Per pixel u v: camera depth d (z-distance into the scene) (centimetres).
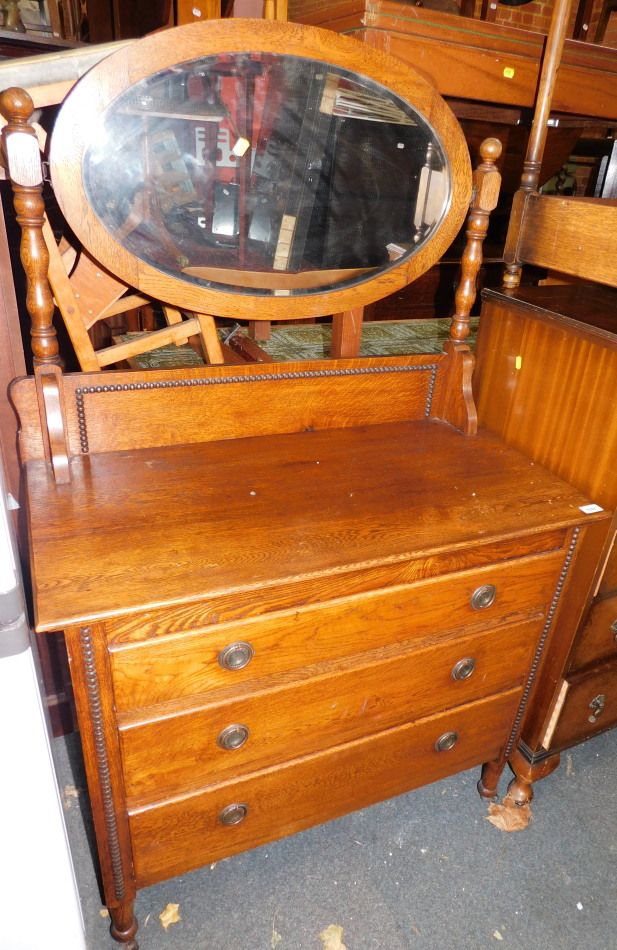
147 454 121
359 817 146
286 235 117
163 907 126
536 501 117
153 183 105
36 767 84
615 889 133
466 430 142
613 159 178
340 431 138
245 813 114
